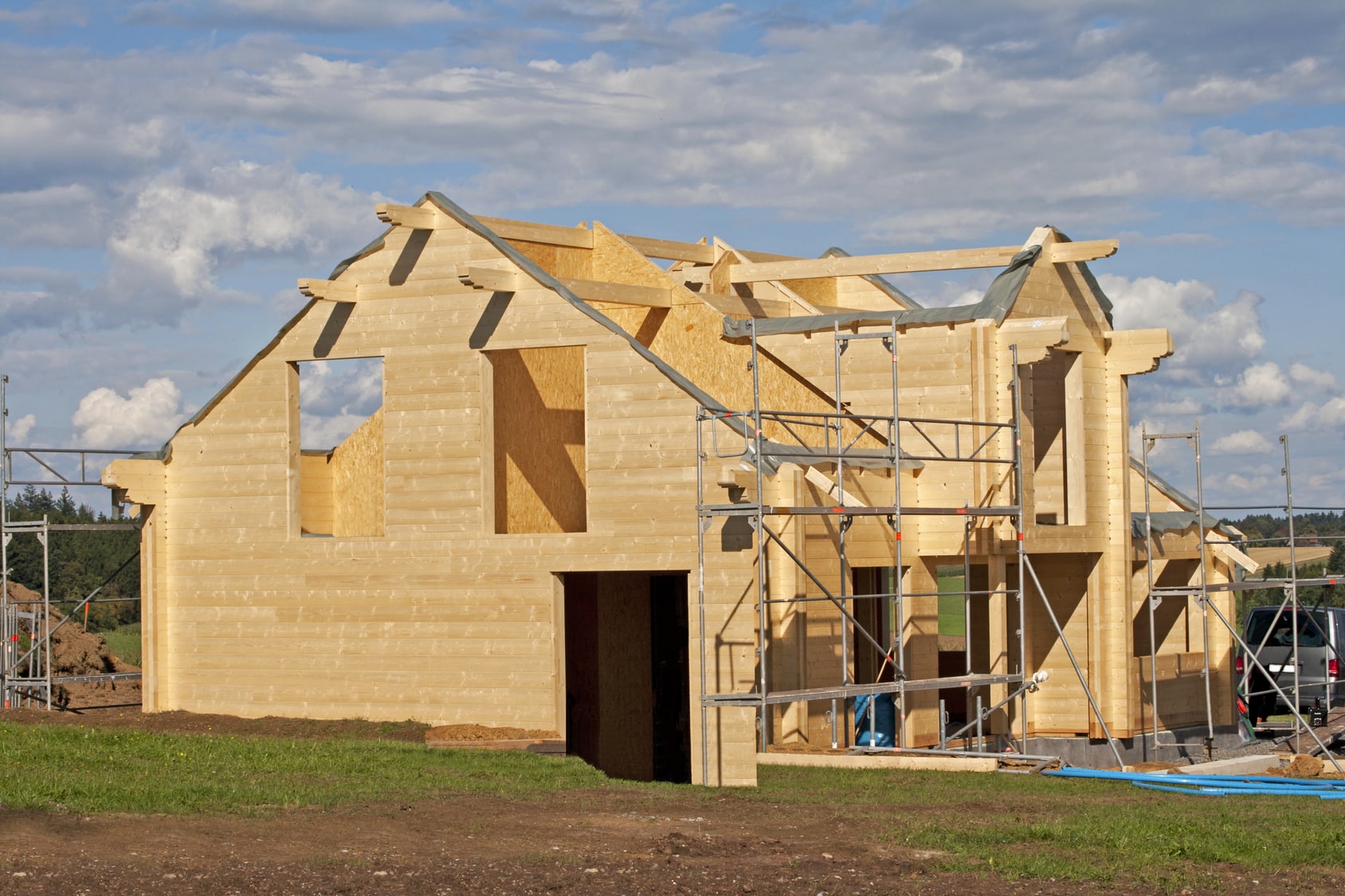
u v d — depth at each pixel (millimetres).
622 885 9617
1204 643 21453
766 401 19969
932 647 19938
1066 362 21562
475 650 18797
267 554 20062
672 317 20906
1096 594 21578
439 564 19047
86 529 23172
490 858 10273
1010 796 14336
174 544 20656
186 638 20516
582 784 14742
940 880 9953
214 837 10586
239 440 20375
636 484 17844
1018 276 20266
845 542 18484
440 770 14859
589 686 21406
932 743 19828
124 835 10484
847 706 19016
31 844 10000
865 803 13609
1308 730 20672
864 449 19984
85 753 14742
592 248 21938
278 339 20203
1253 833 11648
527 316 18594
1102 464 21719
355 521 22109
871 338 19547
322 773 14180
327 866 9852
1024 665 19172
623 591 22172
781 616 17781
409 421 19328
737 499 16781
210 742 16062
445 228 19203
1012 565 21812
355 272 19766
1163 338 21500
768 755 17062
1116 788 15391
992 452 19719
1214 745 23406
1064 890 9734
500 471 19562
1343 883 10039
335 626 19625
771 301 22500
